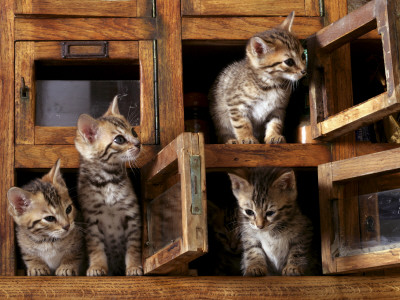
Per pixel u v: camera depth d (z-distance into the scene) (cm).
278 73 114
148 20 108
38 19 106
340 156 107
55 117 108
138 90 110
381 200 97
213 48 118
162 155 95
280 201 110
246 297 96
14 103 104
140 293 94
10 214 100
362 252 98
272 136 116
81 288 93
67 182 122
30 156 103
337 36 102
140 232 104
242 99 120
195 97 127
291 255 110
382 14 91
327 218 101
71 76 122
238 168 108
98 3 107
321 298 98
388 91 90
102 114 110
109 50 107
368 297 100
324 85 106
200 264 125
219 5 109
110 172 105
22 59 105
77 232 106
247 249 111
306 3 112
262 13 111
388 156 94
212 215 125
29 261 103
